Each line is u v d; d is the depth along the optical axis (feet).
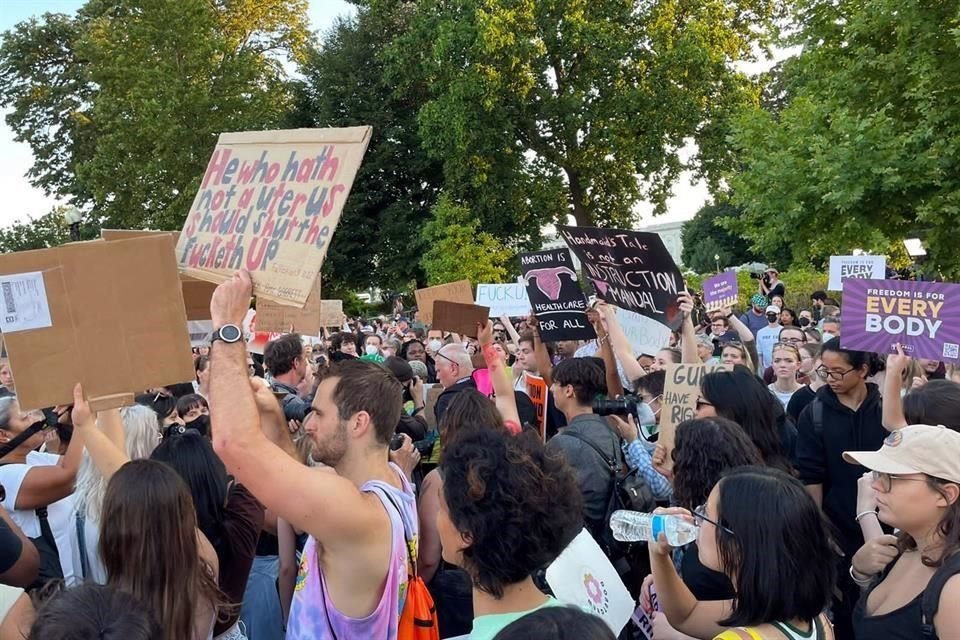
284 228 8.22
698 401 12.55
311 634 7.41
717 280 30.14
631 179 95.91
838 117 38.06
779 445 11.93
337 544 7.12
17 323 8.33
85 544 11.73
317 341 45.29
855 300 13.66
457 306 18.71
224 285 7.93
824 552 7.01
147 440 12.97
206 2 104.01
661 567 8.55
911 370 18.62
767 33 47.39
